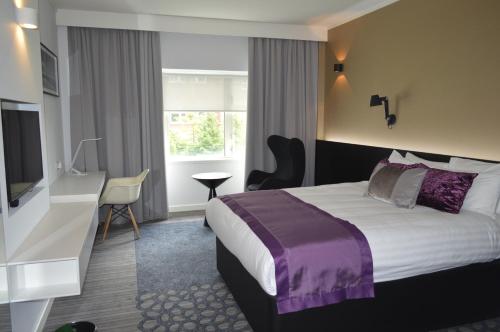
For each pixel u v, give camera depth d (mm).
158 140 5109
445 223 2582
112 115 4859
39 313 2590
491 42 3047
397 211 2865
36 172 2805
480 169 2916
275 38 5379
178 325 2654
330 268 2229
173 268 3611
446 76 3500
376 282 2357
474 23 3189
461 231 2539
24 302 2320
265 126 5539
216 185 4977
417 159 3533
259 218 2725
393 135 4246
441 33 3537
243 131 5969
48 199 3182
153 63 4961
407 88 4008
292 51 5512
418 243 2414
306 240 2291
